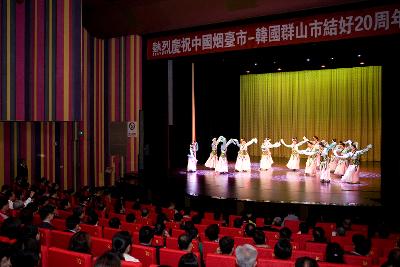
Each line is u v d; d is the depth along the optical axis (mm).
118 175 14438
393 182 10719
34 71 10516
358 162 12422
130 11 12625
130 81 14133
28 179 11984
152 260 3953
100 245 4312
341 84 19266
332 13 10398
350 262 4316
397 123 10750
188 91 16969
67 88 11195
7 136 11469
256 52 11742
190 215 8422
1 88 9867
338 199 9883
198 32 12383
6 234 4402
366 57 15117
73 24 11320
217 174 14492
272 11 10922
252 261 3232
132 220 6309
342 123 19297
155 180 13070
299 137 20141
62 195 9164
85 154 13867
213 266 3760
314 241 5523
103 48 14484
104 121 14500
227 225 7848
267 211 9742
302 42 10781
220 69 18812
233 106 20594
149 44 13430
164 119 14547
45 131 12547
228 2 11102
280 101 20469
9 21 10016
